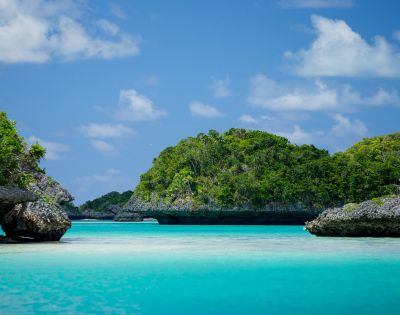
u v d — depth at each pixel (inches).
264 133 5241.1
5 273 869.8
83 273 870.4
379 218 1638.8
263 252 1218.6
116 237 1974.7
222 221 4424.2
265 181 4311.0
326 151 4977.9
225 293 703.1
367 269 917.8
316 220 1829.5
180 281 791.7
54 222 1539.1
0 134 1640.0
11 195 1435.8
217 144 4842.5
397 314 580.1
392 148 5182.1
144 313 584.1
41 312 584.1
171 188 4458.7
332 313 585.0
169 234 2247.8
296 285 760.3
